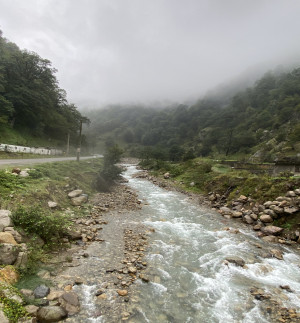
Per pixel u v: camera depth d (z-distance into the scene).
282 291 6.90
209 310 5.89
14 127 45.94
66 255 8.00
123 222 12.85
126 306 5.71
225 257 9.16
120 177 29.58
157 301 6.07
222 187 21.56
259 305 6.16
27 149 34.69
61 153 50.25
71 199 14.58
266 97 123.62
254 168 28.20
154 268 7.86
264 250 10.09
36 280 6.17
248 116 117.56
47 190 12.83
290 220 12.47
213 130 113.38
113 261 8.02
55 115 57.09
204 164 32.59
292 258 9.41
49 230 8.35
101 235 10.48
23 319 4.36
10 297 4.77
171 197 21.72
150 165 54.09
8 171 13.38
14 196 9.99
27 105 45.19
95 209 14.55
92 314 5.28
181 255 9.18
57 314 4.96
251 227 13.30
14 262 6.18
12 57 48.28
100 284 6.52
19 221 7.91
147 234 11.23
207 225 13.45
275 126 85.81
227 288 6.95
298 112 79.69
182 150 74.31
